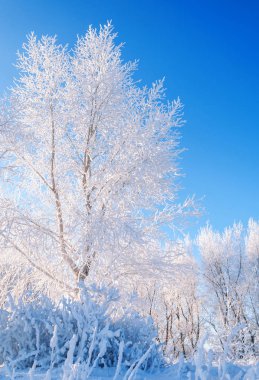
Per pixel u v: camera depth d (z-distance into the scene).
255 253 18.64
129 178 9.59
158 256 10.25
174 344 14.30
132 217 9.88
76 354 3.49
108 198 9.59
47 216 9.86
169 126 10.18
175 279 10.47
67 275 9.32
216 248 18.30
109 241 8.83
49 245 9.05
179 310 16.38
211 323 15.96
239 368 3.25
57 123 9.89
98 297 4.08
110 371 3.29
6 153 9.65
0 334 3.71
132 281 10.14
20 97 9.52
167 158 9.94
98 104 10.20
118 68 10.46
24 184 9.94
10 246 8.91
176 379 3.05
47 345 3.71
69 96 10.14
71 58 10.53
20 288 7.41
